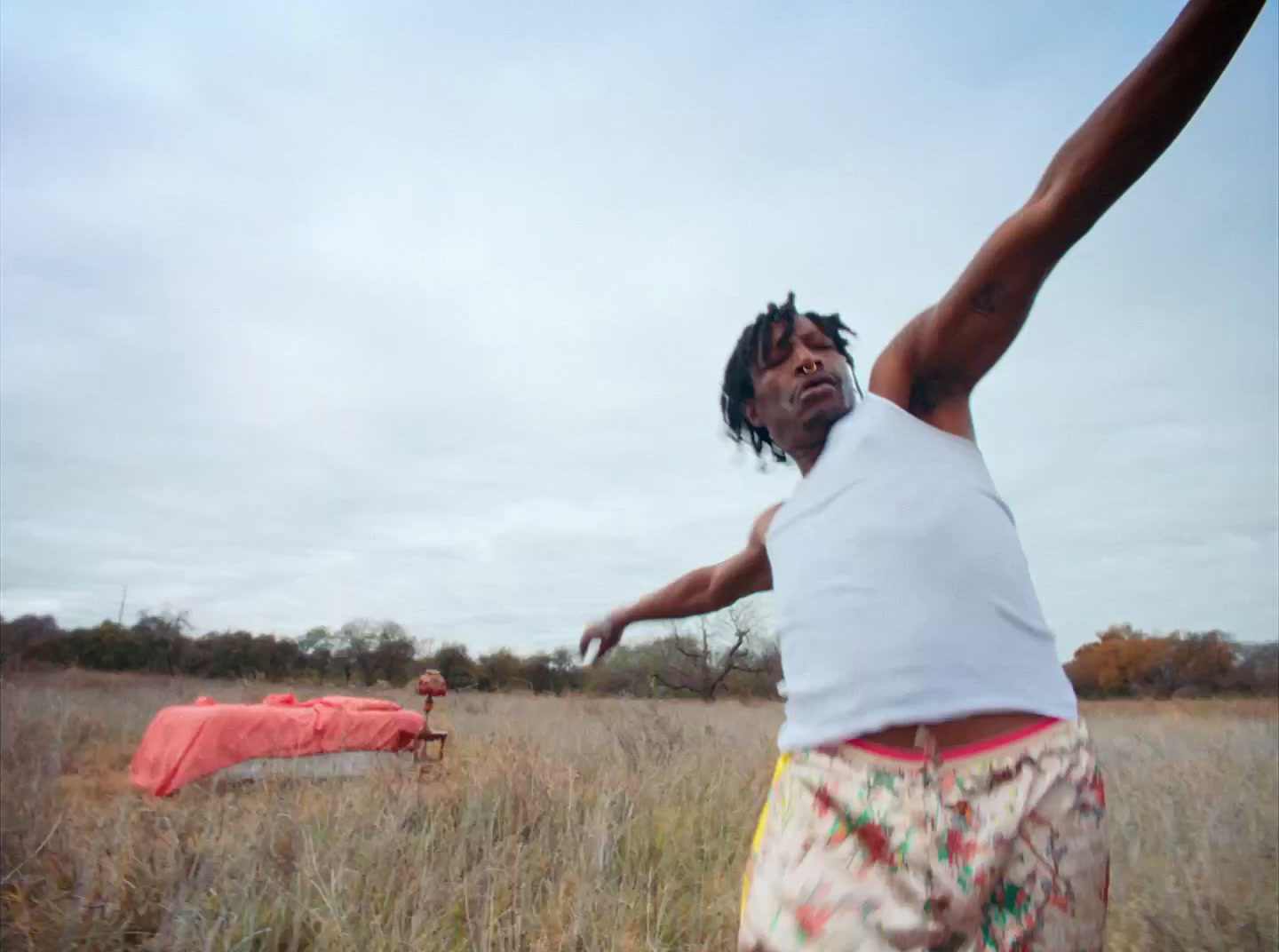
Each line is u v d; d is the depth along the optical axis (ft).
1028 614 5.76
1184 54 4.61
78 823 13.82
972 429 6.20
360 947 11.30
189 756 20.52
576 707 34.76
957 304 5.65
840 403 6.66
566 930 11.85
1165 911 12.09
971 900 5.14
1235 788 18.78
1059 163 5.15
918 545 5.70
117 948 11.29
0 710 18.49
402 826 14.58
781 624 6.41
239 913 11.47
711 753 22.04
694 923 12.55
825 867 5.49
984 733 5.49
